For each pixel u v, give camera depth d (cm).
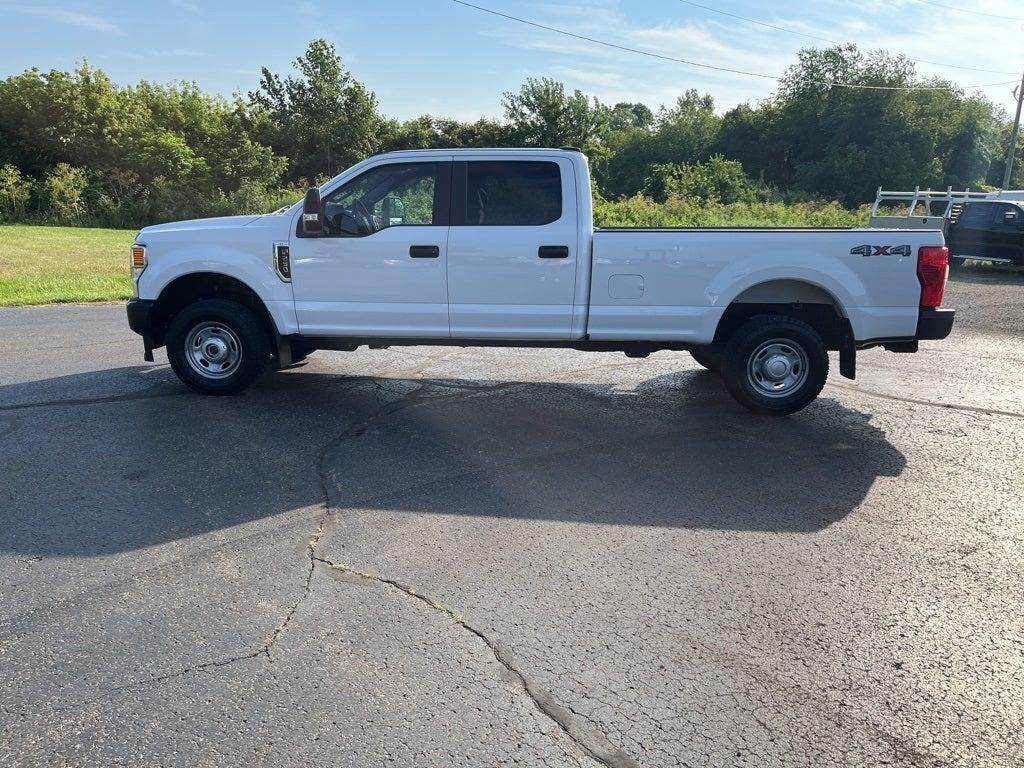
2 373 740
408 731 256
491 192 606
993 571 371
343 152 5378
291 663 291
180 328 646
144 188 3878
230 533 400
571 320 609
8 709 264
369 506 437
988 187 4828
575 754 247
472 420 608
